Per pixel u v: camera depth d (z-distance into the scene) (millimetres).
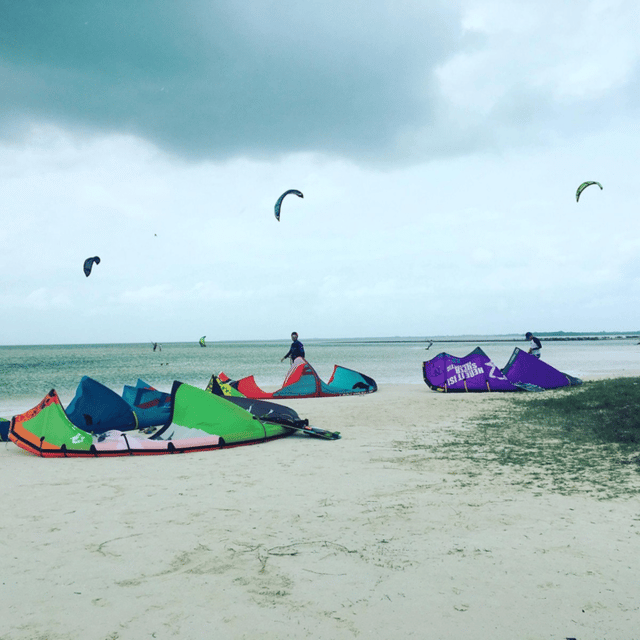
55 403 7973
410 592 3072
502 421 9680
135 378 28391
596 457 6496
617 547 3699
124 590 3154
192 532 4152
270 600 3004
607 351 58688
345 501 4941
